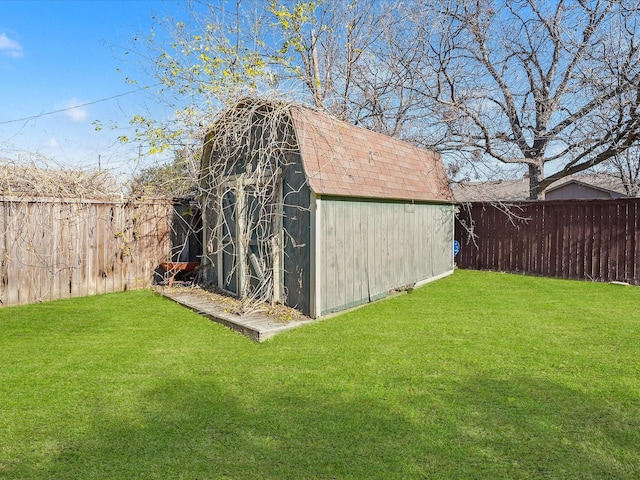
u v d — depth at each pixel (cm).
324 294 568
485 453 241
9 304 646
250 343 453
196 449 244
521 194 1490
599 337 468
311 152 575
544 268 966
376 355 409
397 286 754
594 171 1259
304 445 248
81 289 728
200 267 822
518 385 335
